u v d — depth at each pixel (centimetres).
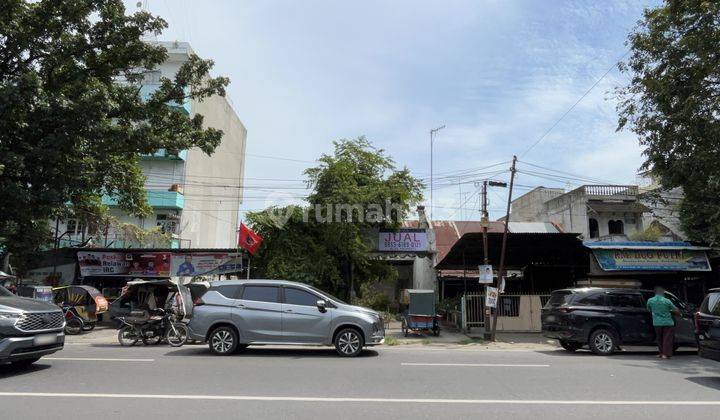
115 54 1744
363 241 2289
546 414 629
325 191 2228
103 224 2411
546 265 2294
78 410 627
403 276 3206
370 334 1166
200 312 1191
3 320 842
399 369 973
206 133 1867
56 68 1702
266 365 1005
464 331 1969
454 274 2778
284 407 650
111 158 1711
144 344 1436
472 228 3259
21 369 944
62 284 2259
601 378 902
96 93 1479
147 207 2200
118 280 2281
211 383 808
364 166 2361
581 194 3272
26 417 592
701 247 1941
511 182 1784
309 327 1167
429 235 2367
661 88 1503
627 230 3253
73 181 1517
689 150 1483
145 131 1627
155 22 1716
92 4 1614
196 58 1834
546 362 1111
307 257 2170
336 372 927
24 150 1434
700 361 1175
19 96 1316
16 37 1550
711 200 1786
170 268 2153
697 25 1445
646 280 2181
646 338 1312
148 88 2958
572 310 1332
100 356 1141
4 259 2062
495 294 1716
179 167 3053
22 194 1380
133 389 757
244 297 1201
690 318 1321
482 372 951
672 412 647
